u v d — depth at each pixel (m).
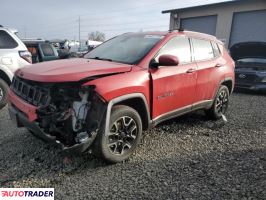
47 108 3.13
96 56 4.50
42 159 3.66
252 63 10.02
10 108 3.75
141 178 3.26
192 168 3.54
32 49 11.34
